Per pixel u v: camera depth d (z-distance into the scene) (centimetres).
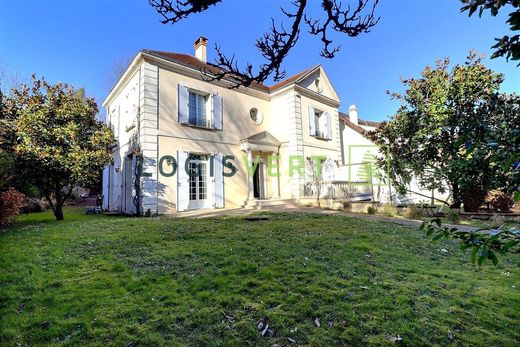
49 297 286
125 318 253
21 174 820
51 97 872
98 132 915
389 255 435
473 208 932
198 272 352
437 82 948
